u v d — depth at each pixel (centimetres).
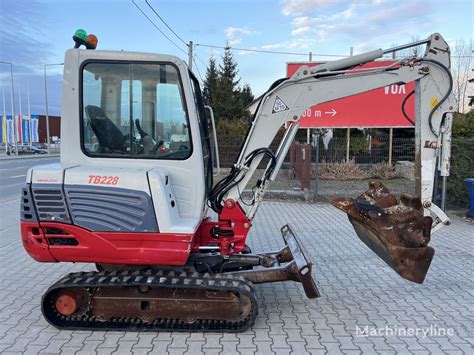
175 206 354
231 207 396
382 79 394
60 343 330
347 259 568
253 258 404
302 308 407
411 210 370
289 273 371
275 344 333
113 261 336
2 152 4166
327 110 1402
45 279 479
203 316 348
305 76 391
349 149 1464
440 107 395
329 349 327
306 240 669
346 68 400
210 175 440
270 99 395
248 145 400
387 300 430
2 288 450
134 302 347
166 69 357
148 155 362
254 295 342
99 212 328
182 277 348
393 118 1377
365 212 380
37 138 4912
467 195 902
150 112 360
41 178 328
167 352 318
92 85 354
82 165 355
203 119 424
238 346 329
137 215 329
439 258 577
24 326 360
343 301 427
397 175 1383
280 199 1095
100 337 340
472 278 497
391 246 367
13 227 742
